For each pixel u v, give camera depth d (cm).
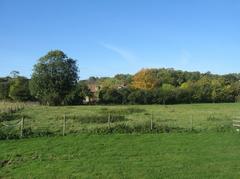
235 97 14438
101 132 3969
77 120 5400
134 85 15925
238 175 2342
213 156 2922
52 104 12225
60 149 3108
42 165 2570
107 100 13150
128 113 7569
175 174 2358
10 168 2500
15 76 14088
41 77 12562
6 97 13875
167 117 6462
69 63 12900
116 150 3114
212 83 14375
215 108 10288
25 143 3334
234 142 3588
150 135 3919
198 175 2333
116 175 2330
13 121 5078
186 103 13562
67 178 2255
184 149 3203
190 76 16838
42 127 4356
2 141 3412
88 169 2470
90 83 19938
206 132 4244
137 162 2689
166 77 16162
